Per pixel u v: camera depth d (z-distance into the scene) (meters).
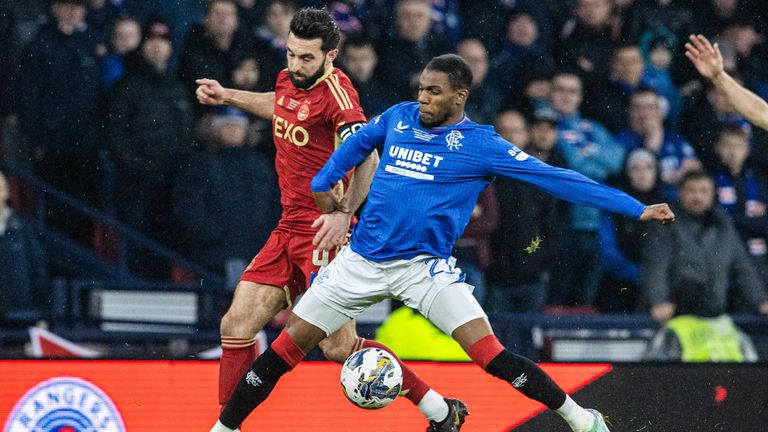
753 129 34.44
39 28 29.97
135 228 29.69
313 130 17.52
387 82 31.36
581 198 15.72
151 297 27.09
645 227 30.88
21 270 27.91
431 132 16.25
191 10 33.72
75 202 29.42
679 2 36.09
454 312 16.27
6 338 24.50
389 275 16.38
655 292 29.03
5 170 29.27
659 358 27.52
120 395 18.42
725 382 20.31
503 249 29.17
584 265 30.95
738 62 36.91
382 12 33.56
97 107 30.03
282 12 31.00
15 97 29.89
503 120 30.95
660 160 32.94
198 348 26.25
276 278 17.91
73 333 25.12
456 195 16.19
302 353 16.75
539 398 16.41
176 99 29.59
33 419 18.02
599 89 32.75
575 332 26.91
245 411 16.77
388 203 16.23
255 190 29.36
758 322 29.20
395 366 16.84
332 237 16.58
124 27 30.44
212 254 29.09
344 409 19.02
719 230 29.58
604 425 16.81
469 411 19.27
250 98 18.86
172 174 29.42
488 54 34.41
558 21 35.28
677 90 35.06
